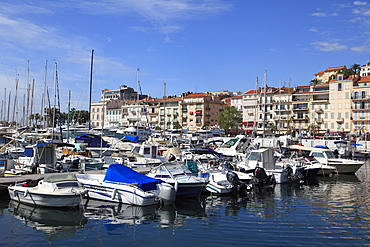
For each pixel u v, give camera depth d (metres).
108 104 139.38
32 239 14.63
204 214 18.97
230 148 44.81
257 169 27.67
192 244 14.17
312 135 90.81
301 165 33.03
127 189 20.17
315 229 16.16
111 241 14.51
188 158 32.38
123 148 41.25
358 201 22.47
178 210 19.78
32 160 27.50
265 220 17.77
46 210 19.02
